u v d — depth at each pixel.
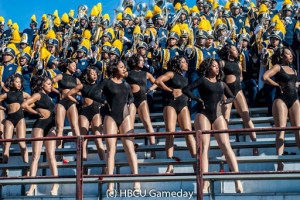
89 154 12.48
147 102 13.41
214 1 19.05
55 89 13.51
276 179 9.70
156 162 11.30
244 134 12.40
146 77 12.39
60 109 12.35
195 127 10.76
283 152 11.18
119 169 11.72
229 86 11.98
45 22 20.11
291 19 15.12
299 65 13.98
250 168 11.27
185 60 11.77
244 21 17.53
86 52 15.15
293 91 11.02
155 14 17.53
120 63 11.25
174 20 17.56
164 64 14.30
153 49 14.48
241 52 14.24
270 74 11.02
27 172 12.27
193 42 15.54
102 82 11.21
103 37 16.50
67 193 11.48
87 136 9.66
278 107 10.98
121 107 11.09
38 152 11.72
